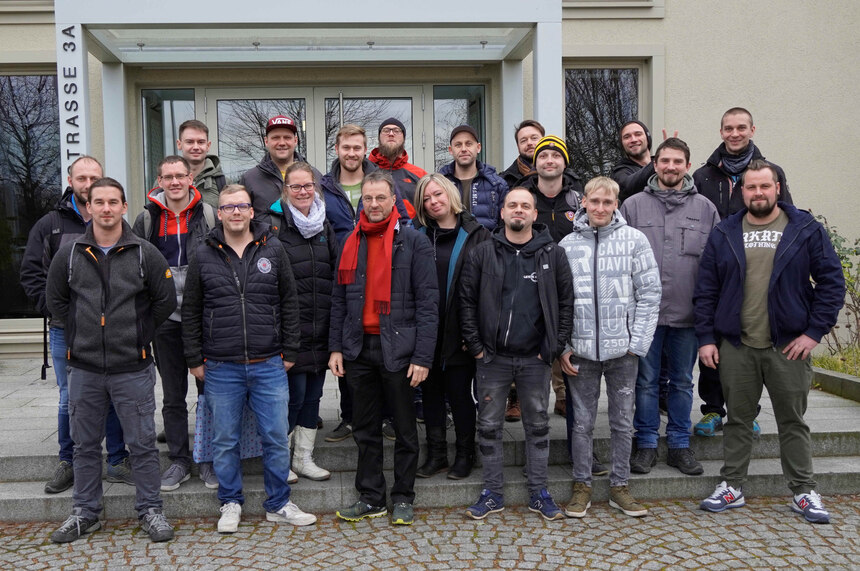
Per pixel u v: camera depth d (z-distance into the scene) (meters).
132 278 3.50
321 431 4.59
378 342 3.75
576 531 3.70
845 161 7.59
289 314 3.72
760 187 3.80
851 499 4.14
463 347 3.97
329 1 5.70
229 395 3.66
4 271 7.30
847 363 6.47
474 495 4.05
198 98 7.18
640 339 3.80
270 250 3.68
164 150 7.22
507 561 3.35
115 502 3.89
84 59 5.70
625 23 7.32
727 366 3.95
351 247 3.75
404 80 7.31
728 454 4.00
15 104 7.21
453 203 4.00
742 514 3.91
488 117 7.39
